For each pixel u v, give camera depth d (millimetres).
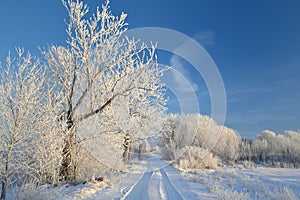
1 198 7316
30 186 7312
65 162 10516
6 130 7770
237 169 29250
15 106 7816
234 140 41469
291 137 47844
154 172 18516
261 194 11805
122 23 11188
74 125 10516
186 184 12719
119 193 9188
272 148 46250
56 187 8523
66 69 10984
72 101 10922
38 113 8336
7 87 7844
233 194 8883
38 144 8477
